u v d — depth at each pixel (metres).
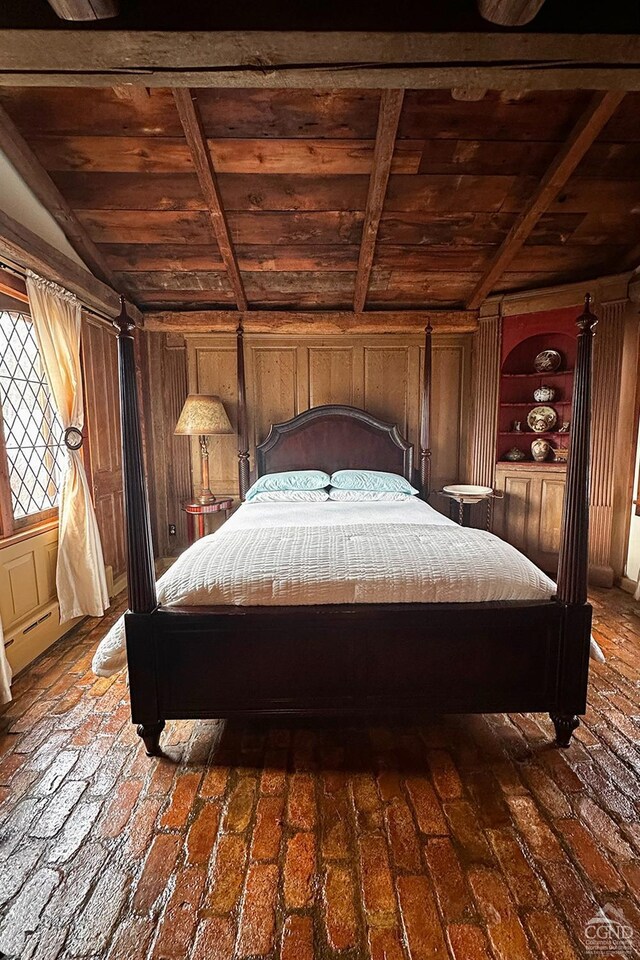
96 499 3.41
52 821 1.56
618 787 1.71
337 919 1.24
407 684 1.86
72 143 2.55
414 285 3.91
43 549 2.77
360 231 3.27
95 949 1.17
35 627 2.65
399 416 4.39
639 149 2.65
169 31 1.34
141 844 1.47
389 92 2.21
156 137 2.53
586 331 1.75
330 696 1.86
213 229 3.18
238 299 3.94
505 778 1.75
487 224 3.20
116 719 2.12
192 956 1.16
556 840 1.48
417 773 1.78
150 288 3.86
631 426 3.56
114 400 3.72
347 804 1.63
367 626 1.79
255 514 3.09
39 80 1.54
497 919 1.24
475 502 4.10
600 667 2.54
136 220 3.11
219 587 1.85
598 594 3.58
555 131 2.52
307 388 4.35
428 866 1.39
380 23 1.34
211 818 1.57
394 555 1.95
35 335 2.63
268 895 1.31
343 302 4.13
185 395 4.36
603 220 3.16
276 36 1.36
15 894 1.31
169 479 4.46
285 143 2.58
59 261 2.77
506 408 4.29
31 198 2.71
